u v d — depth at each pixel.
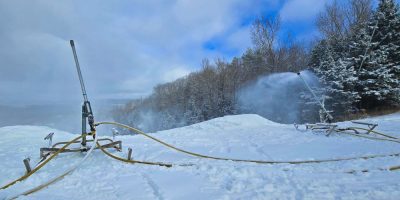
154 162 4.97
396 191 3.21
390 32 19.70
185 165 4.79
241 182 3.81
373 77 19.45
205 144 6.96
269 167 4.51
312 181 3.70
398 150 5.28
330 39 25.55
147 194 3.51
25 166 4.68
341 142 6.47
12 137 8.77
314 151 5.61
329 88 20.06
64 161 5.23
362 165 4.32
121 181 4.05
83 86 5.66
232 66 37.66
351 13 27.94
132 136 8.80
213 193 3.46
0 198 3.47
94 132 5.61
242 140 7.38
